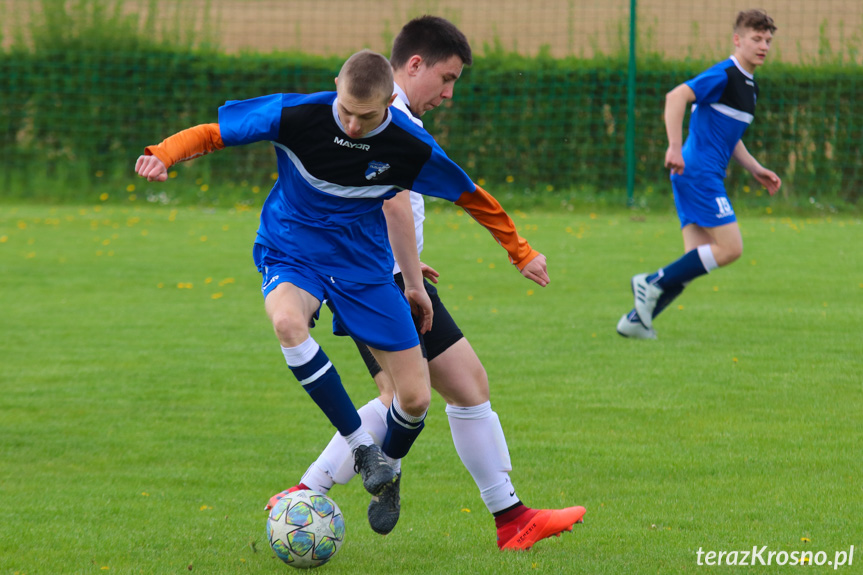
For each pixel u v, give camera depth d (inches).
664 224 1749.5
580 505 472.1
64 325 920.3
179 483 510.6
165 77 2089.1
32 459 547.8
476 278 1203.2
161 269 1257.4
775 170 1967.3
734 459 537.6
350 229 409.1
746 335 871.1
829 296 1070.4
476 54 2071.9
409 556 412.2
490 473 424.5
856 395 669.9
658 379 717.9
